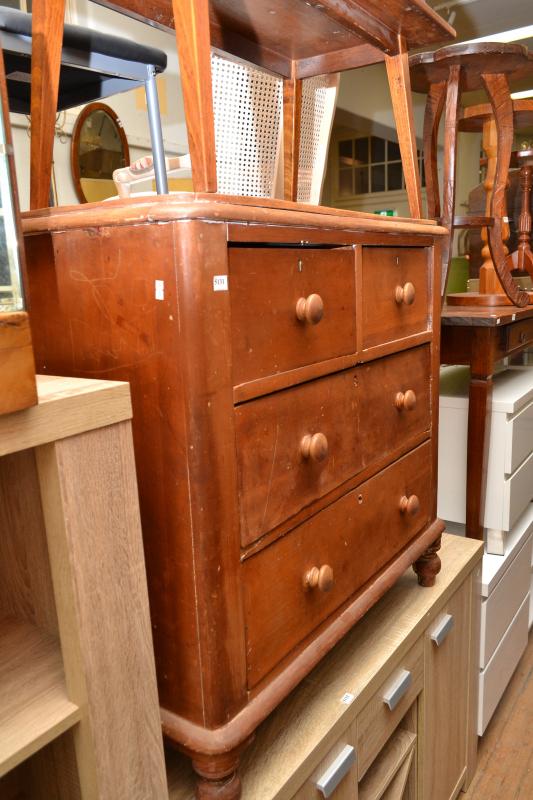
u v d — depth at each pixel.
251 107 1.16
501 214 1.59
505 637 1.67
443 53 1.37
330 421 0.85
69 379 0.60
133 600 0.61
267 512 0.74
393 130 4.14
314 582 0.81
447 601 1.24
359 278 0.88
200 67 0.60
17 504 0.67
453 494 1.68
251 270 0.67
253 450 0.71
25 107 1.11
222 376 0.64
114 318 0.66
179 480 0.65
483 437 1.56
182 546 0.67
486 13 3.13
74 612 0.56
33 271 0.73
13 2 1.32
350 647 1.03
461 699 1.38
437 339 1.15
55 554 0.55
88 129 1.59
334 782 0.85
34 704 0.58
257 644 0.74
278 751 0.82
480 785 1.48
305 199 1.39
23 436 0.49
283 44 1.12
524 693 1.80
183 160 1.03
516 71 1.47
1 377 0.46
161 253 0.61
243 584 0.71
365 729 0.96
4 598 0.74
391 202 5.04
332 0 0.88
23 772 0.72
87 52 0.91
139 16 0.94
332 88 1.36
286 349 0.74
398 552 1.08
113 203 0.65
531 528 1.85
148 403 0.66
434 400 1.17
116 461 0.58
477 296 1.81
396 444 1.04
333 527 0.88
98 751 0.60
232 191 1.17
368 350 0.92
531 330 1.89
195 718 0.70
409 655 1.09
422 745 1.20
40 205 0.78
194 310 0.60
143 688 0.64
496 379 1.89
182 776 0.79
